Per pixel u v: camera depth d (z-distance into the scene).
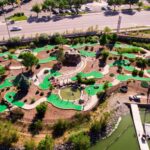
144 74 94.88
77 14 136.62
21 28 121.25
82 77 91.00
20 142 69.19
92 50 106.69
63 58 97.69
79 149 65.62
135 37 115.50
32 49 106.62
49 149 64.12
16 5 147.62
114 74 93.69
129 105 84.25
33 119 74.81
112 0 140.75
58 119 74.62
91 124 74.69
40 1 154.75
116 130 76.88
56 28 122.25
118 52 105.81
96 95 84.06
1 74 89.94
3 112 76.94
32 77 90.69
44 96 82.94
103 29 122.19
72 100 81.81
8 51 105.25
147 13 140.25
